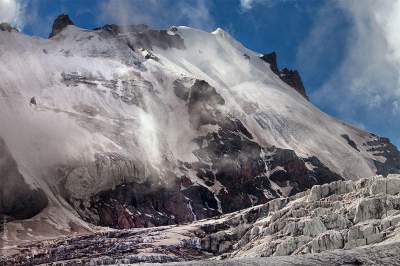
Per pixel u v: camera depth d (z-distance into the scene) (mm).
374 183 139875
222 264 126750
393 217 125875
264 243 142625
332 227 133375
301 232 137000
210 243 168875
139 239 182250
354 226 127750
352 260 111000
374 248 117062
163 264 135000
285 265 115562
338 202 143375
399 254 110688
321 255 119875
